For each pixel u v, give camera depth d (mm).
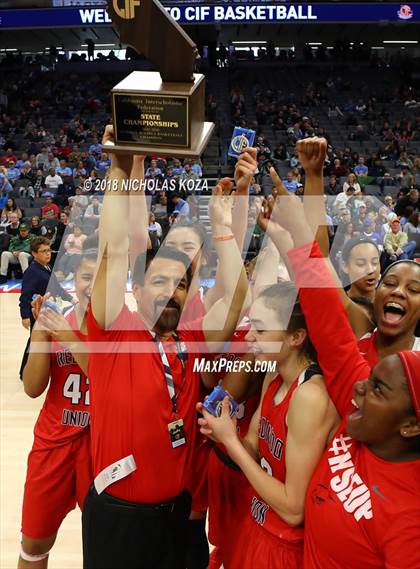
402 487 1082
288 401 1292
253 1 14930
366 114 15555
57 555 2482
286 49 21656
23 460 3301
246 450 1374
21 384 4547
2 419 3873
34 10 15273
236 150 1299
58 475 1959
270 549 1314
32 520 1975
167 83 1104
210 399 1335
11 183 10484
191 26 18203
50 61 19141
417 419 1066
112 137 1150
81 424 1939
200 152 1088
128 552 1353
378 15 15156
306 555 1215
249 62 19109
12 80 18250
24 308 2980
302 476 1226
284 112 14812
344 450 1193
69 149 12664
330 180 8312
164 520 1363
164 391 1344
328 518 1146
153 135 1100
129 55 18969
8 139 14297
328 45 21344
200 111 1153
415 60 19344
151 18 1054
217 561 1732
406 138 14078
